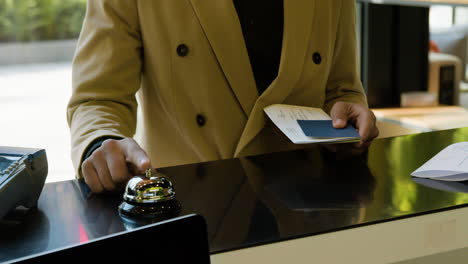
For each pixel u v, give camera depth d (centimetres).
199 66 127
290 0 128
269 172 103
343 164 107
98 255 53
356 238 78
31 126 612
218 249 71
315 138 105
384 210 82
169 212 84
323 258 77
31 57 1177
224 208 85
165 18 125
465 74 431
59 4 1180
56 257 51
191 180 99
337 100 142
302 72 134
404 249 81
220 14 125
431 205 84
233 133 131
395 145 120
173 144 135
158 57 127
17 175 82
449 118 269
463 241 85
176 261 56
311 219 80
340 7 141
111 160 93
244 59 128
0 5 1156
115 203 89
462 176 95
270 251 74
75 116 118
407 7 297
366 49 297
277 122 113
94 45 124
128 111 123
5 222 82
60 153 497
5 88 882
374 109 297
